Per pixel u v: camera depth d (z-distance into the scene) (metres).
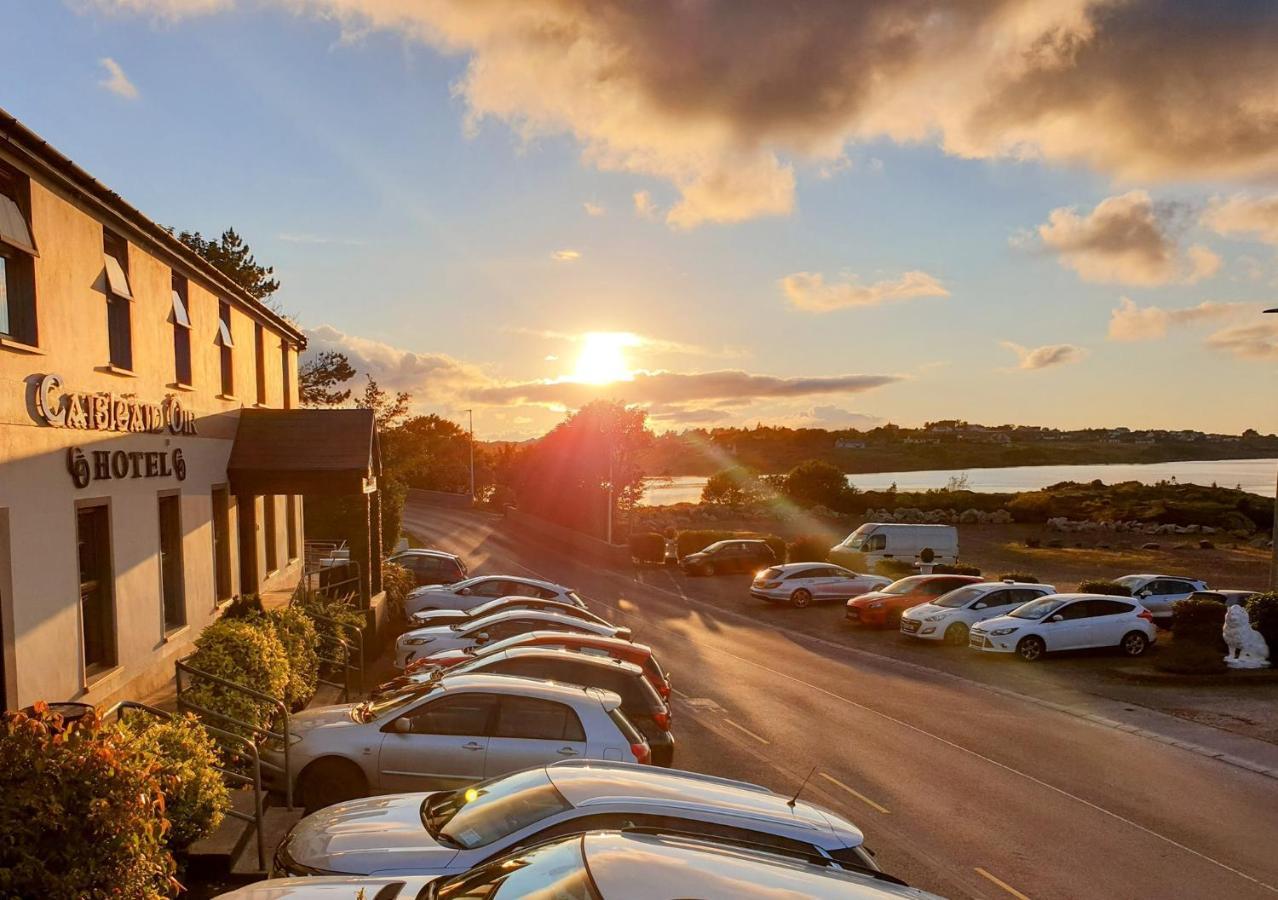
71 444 10.84
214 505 17.56
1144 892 9.50
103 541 11.99
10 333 9.80
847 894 4.23
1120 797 12.75
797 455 199.62
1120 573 42.19
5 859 5.21
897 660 24.05
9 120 9.09
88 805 5.39
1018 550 52.12
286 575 24.12
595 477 55.66
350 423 19.31
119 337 12.86
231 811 8.20
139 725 7.91
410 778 9.27
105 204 11.62
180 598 14.92
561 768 6.72
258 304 20.38
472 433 83.31
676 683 19.67
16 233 9.66
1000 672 22.42
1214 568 43.97
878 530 39.56
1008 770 13.92
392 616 25.41
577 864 4.26
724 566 43.88
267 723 10.18
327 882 5.21
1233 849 10.86
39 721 5.71
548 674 11.19
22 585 9.62
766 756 14.09
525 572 42.34
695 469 168.25
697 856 4.33
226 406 18.23
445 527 63.22
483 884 4.63
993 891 9.34
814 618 31.34
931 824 11.31
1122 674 21.89
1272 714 18.12
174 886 6.02
